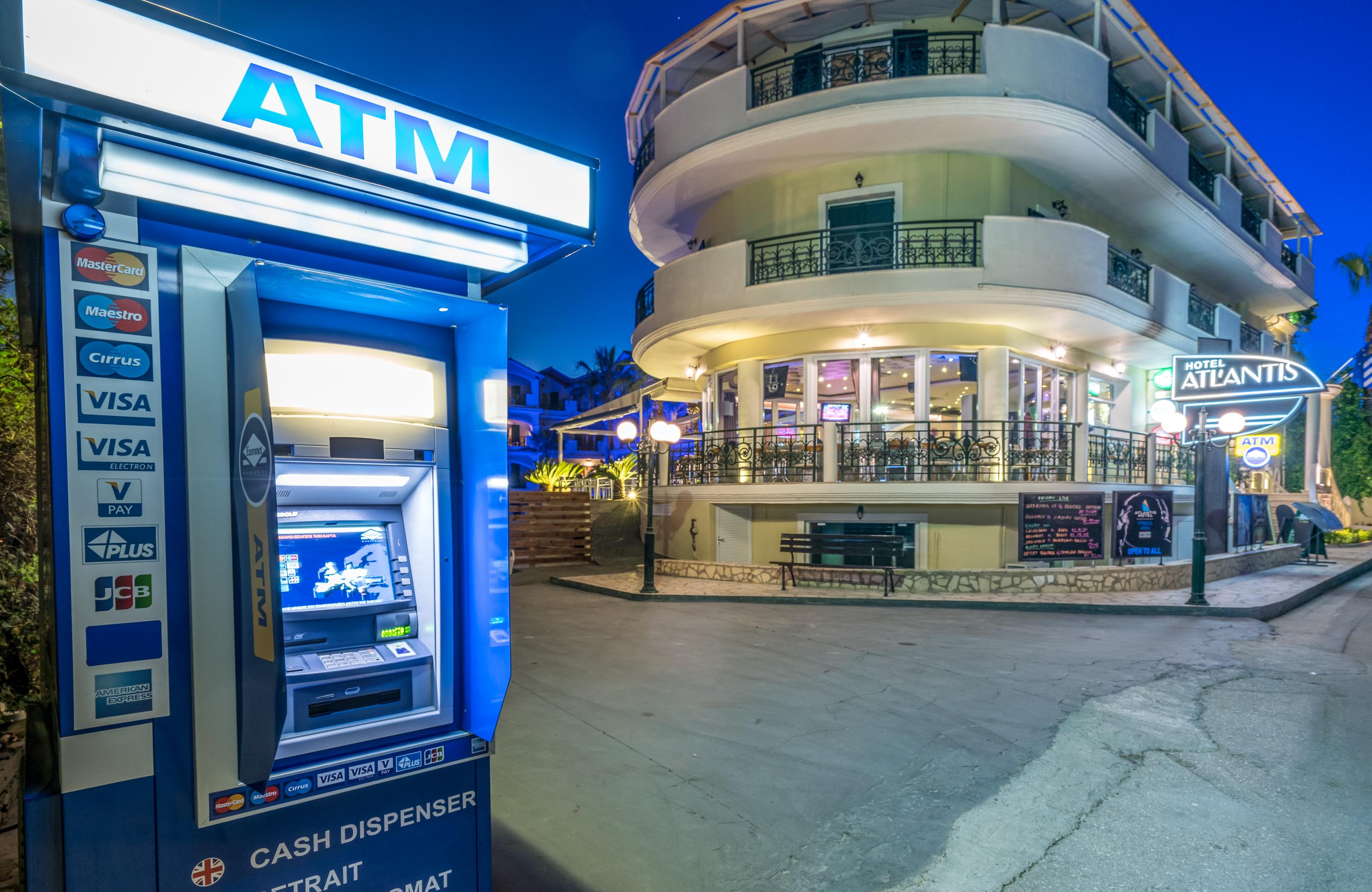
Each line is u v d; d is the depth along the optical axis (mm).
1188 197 16219
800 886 3547
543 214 2932
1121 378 18094
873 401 14594
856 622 10516
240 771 2332
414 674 2826
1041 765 5070
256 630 2256
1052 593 12461
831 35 14695
